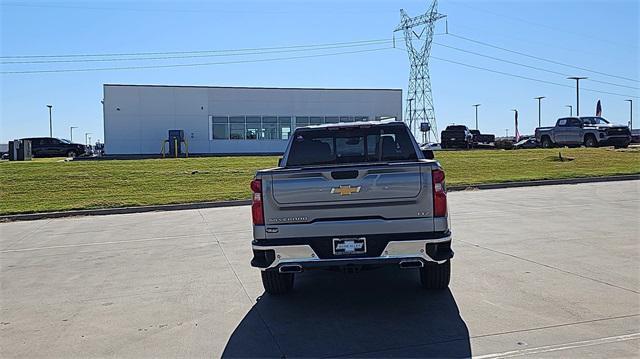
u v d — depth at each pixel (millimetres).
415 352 5125
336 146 8000
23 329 6195
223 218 15305
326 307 6641
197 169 28594
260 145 53000
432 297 6820
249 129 52688
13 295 7723
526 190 19797
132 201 19234
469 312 6180
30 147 42500
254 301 7004
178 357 5211
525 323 5762
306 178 6219
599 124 38375
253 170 27906
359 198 6168
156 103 50250
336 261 6129
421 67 66188
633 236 10297
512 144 50875
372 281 7812
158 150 50312
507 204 15695
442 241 6059
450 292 6988
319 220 6238
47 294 7711
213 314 6504
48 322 6426
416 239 6055
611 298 6508
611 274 7598
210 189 22172
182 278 8328
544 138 40719
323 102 54469
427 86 65938
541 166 27328
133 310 6770
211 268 8945
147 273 8766
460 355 5016
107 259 10078
